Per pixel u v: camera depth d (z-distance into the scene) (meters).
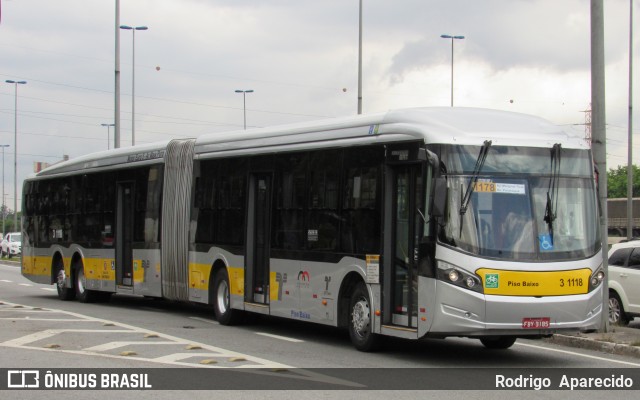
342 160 14.27
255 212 16.75
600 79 16.36
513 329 11.93
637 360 13.34
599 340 14.64
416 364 12.45
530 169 12.46
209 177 18.23
